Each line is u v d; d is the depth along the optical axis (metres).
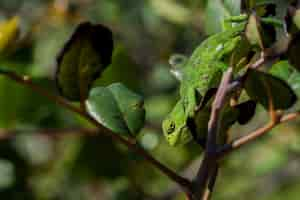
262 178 1.44
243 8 0.71
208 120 0.67
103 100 0.70
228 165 1.41
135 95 0.70
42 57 1.36
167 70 1.46
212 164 0.66
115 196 1.31
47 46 1.38
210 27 0.74
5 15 1.54
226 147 0.66
